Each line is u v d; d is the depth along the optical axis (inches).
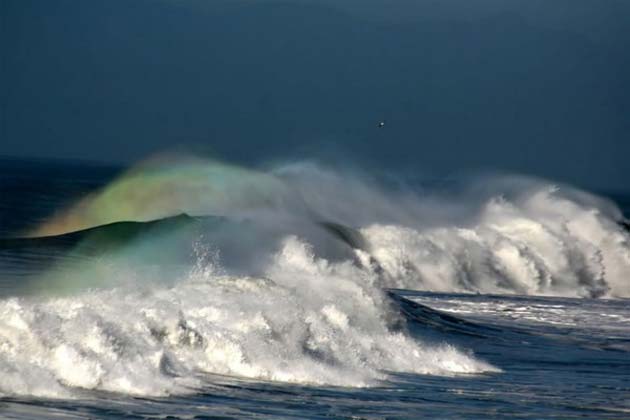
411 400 2546.8
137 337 2391.7
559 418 2502.5
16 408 1939.0
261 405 2274.9
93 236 5012.3
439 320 4013.3
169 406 2137.1
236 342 2586.1
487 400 2655.0
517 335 4040.4
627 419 2568.9
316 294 3115.2
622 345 4035.4
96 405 2048.5
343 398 2466.8
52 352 2176.4
